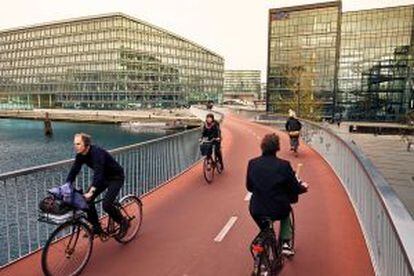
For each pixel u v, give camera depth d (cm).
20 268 521
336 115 8412
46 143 8294
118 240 600
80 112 11244
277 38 8650
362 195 686
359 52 8162
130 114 10369
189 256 573
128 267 536
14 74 13938
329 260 553
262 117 3819
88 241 532
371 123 7600
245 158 1530
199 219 745
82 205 498
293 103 6744
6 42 14025
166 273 518
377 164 2450
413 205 1714
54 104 12975
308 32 8319
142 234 665
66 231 556
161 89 12194
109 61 11425
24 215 1864
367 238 604
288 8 8462
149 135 9162
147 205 844
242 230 683
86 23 11838
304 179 1127
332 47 8131
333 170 1258
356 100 8269
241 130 2975
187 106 12950
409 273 265
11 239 1783
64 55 12488
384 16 7831
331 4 8038
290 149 1700
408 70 7444
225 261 555
